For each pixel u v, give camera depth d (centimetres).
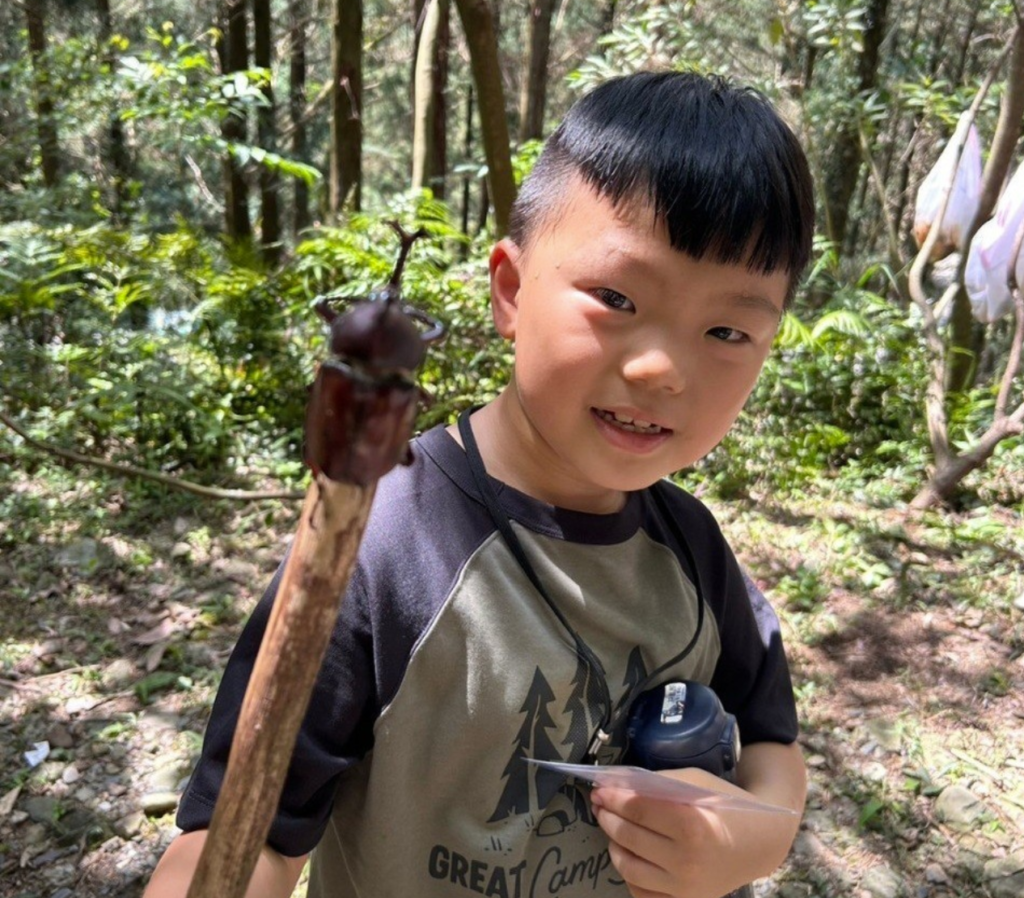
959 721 319
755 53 766
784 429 503
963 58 961
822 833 274
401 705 100
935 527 447
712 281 91
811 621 370
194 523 423
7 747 291
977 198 473
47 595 366
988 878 259
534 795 106
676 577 118
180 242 586
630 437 96
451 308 481
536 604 105
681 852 102
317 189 1166
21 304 508
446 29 891
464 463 106
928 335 500
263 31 982
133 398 455
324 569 48
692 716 108
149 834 265
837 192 764
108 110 708
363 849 105
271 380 523
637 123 93
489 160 412
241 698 97
